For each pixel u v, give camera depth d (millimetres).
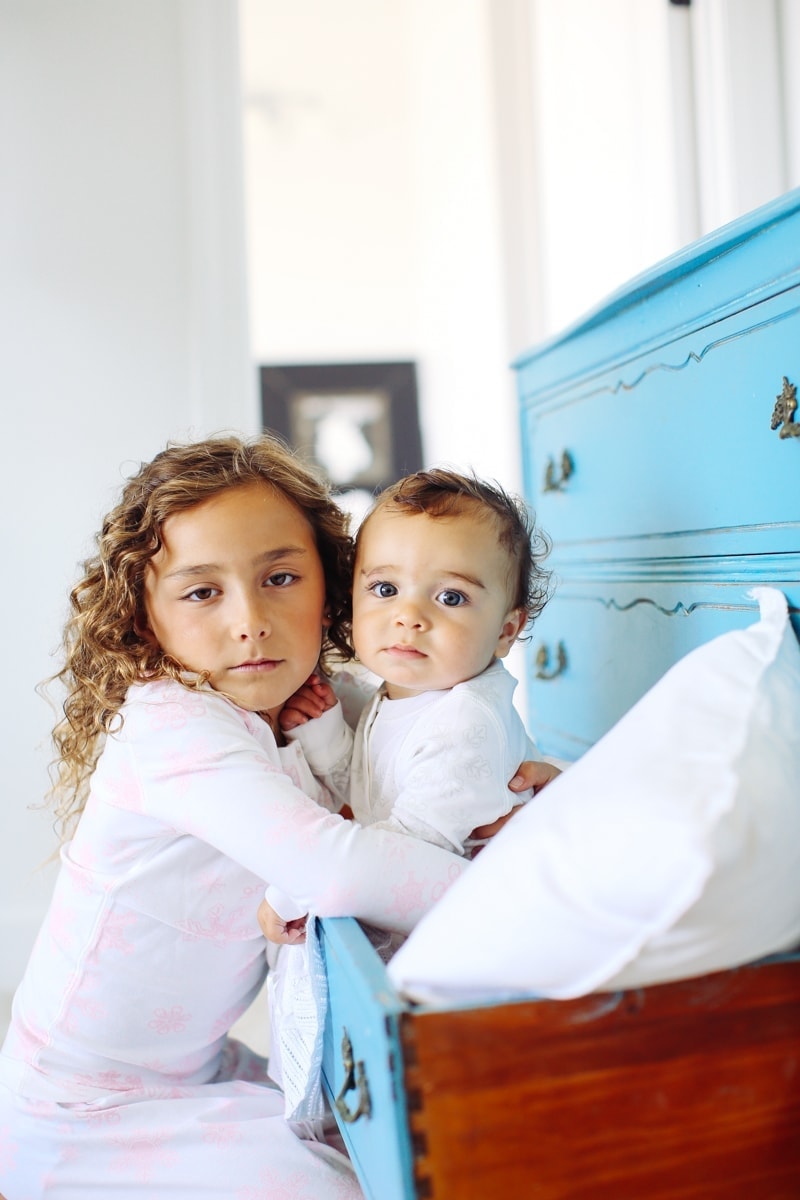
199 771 903
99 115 2119
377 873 829
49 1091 966
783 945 661
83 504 2105
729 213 1744
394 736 1003
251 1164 918
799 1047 636
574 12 2268
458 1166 588
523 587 1072
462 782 917
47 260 2102
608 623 1400
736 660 764
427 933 633
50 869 2064
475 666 989
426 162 3631
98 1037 981
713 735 654
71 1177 936
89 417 2113
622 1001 608
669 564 1197
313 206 4027
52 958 1009
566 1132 601
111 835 974
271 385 3879
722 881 570
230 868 990
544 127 2512
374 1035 611
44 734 2074
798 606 921
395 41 3965
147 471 1040
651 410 1220
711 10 1758
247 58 3912
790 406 918
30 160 2096
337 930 787
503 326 2592
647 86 1912
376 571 1000
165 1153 932
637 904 568
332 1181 916
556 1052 599
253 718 980
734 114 1735
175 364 2148
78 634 1075
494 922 598
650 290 1187
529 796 1029
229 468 1021
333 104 3986
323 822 855
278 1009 1000
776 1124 634
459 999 611
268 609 969
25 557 2082
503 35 2557
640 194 1980
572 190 2344
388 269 4074
